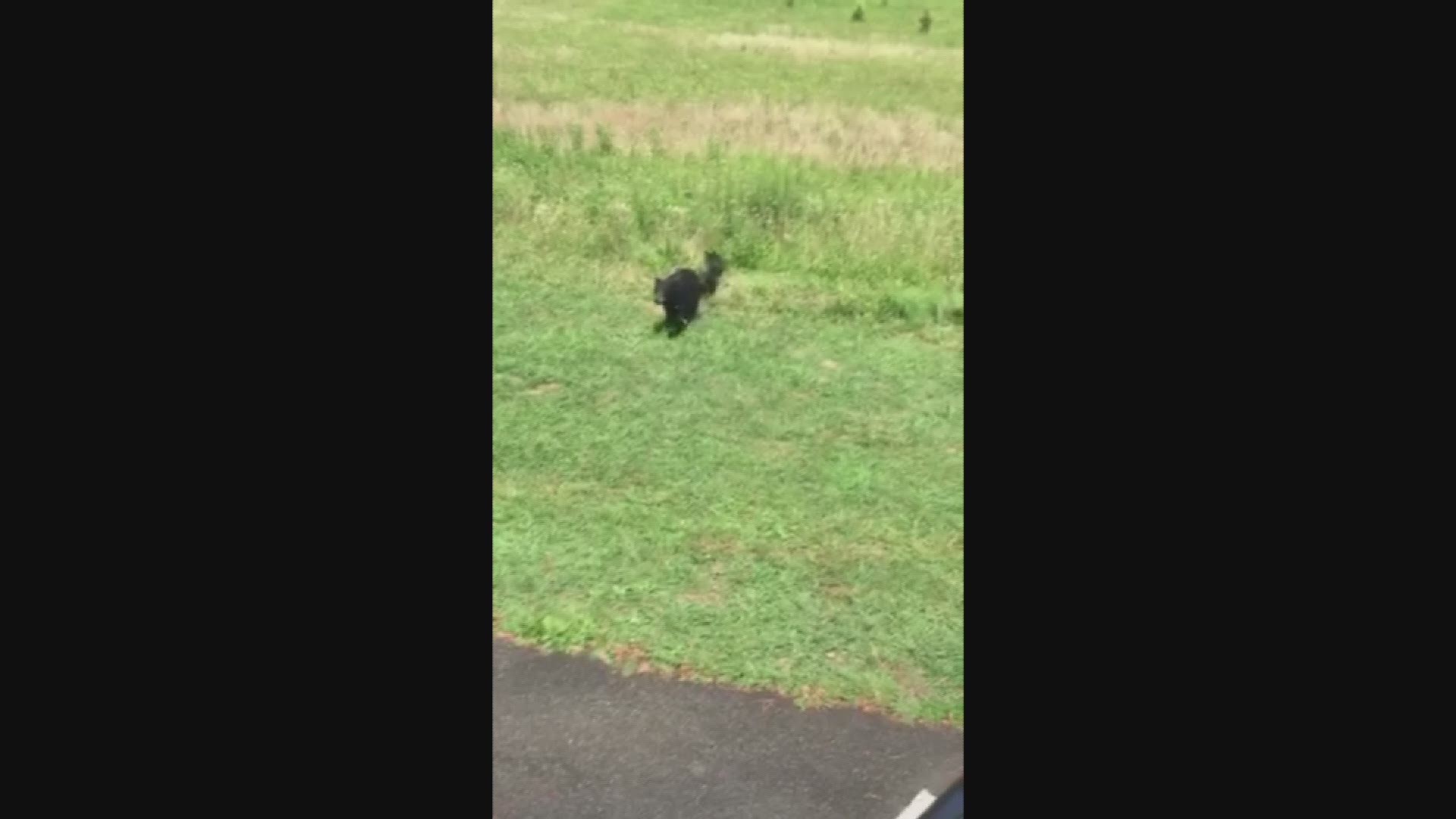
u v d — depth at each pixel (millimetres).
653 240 8578
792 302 7867
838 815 4035
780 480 5957
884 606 5047
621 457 6102
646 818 4012
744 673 4668
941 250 8234
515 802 4043
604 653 4754
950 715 4477
